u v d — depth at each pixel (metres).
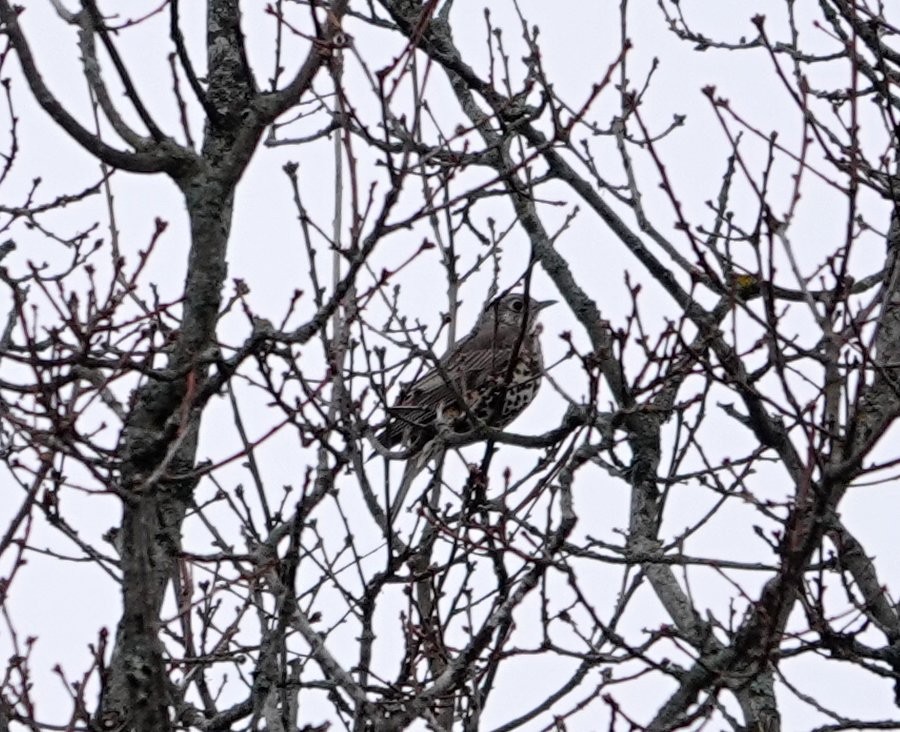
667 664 11.48
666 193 11.65
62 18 10.98
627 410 11.41
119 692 11.20
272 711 11.15
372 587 12.04
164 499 12.82
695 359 11.67
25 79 10.69
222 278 10.97
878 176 13.23
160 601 11.20
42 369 10.94
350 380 12.68
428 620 12.16
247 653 12.87
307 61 11.08
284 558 11.16
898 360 13.09
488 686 11.74
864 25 13.55
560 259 15.23
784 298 13.65
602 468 14.03
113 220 13.19
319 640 11.05
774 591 10.98
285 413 11.19
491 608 12.50
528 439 12.36
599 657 11.52
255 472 12.99
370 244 10.61
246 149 11.08
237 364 10.75
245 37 11.08
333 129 15.19
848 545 12.78
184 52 11.00
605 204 14.67
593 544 13.08
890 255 13.15
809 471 10.62
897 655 11.75
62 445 10.35
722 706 12.02
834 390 11.08
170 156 10.98
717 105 11.31
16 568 11.09
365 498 12.08
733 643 11.33
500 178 11.40
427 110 13.95
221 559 11.28
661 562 12.14
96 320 11.09
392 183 10.59
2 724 11.00
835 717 11.84
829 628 11.73
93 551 12.25
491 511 12.40
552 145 11.75
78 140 10.81
